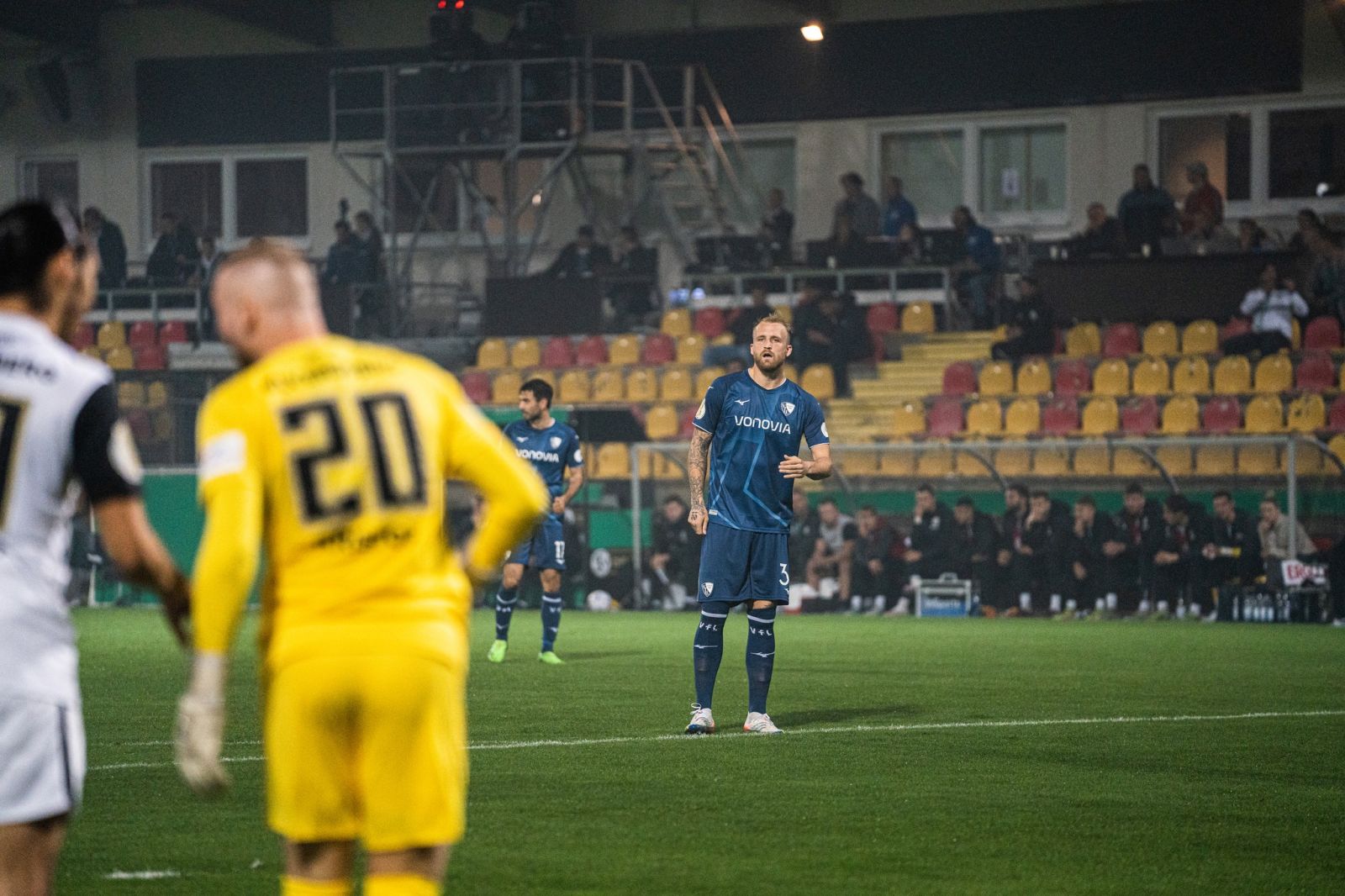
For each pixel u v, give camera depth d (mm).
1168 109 70562
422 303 78312
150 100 82062
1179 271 60625
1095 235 62750
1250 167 69688
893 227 67750
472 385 66438
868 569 52844
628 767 19156
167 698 27484
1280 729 23031
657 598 55250
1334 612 47812
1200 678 30500
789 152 75875
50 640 9086
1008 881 13383
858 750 20609
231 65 81000
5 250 9289
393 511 8703
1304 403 55625
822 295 63594
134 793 17562
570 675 31000
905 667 32938
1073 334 62812
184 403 64188
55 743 9062
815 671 32000
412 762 8562
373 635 8531
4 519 8938
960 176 73688
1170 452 55031
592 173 77000
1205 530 49219
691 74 74062
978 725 23312
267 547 8867
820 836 15125
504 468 9062
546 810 16375
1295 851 14664
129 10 82125
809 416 21828
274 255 9078
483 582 9148
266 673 8734
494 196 78562
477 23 79188
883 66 73812
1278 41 68688
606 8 76875
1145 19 70438
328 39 79875
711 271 67688
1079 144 71562
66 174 83625
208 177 82250
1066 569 50469
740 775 18594
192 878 13477
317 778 8633
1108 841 15062
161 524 57281
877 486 57562
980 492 55844
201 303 71375
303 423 8672
